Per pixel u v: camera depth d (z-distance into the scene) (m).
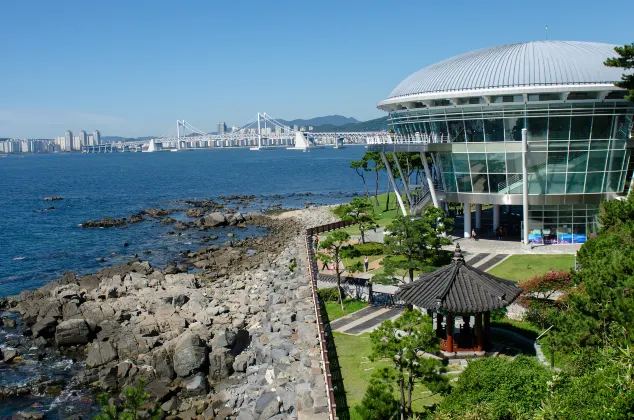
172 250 111.62
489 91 76.69
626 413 24.17
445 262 69.94
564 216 81.81
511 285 45.72
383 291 63.88
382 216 117.38
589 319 34.50
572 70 75.69
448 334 44.78
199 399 48.09
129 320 64.12
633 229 43.69
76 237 125.69
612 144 78.31
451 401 33.00
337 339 51.53
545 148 78.25
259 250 108.19
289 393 41.88
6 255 107.94
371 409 33.31
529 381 31.94
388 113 102.38
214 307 65.06
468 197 84.81
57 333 60.03
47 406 47.78
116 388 50.75
